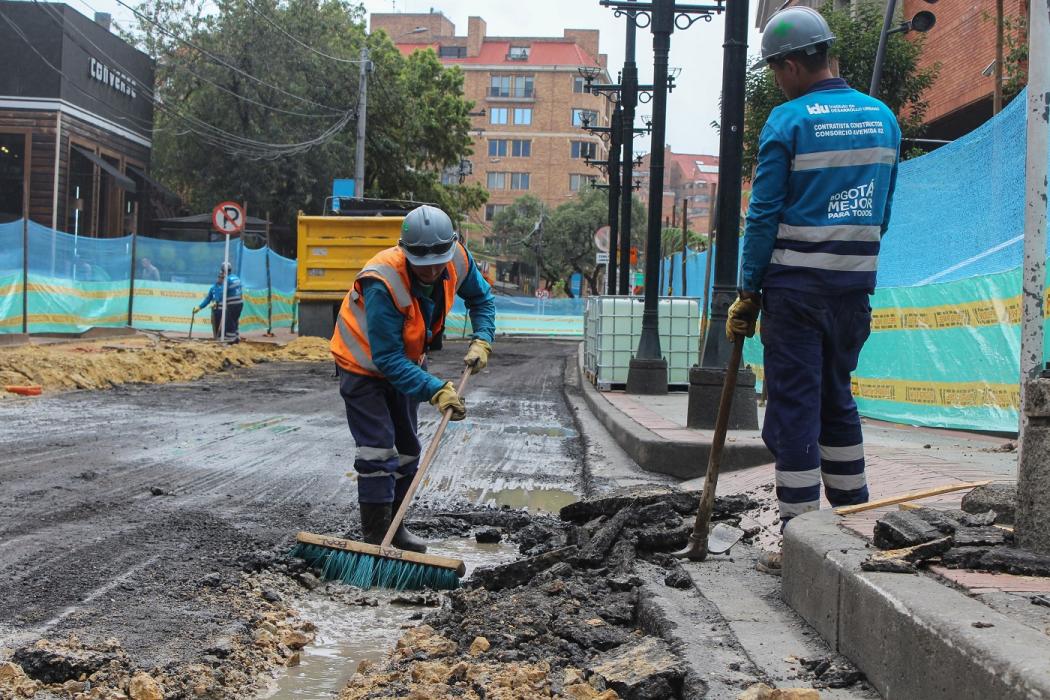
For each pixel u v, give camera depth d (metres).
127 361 15.70
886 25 14.84
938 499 4.62
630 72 21.61
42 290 19.61
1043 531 3.23
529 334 50.09
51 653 3.46
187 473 7.58
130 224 40.06
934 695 2.55
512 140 106.44
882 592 2.94
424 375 5.27
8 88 34.28
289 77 40.94
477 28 109.50
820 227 4.41
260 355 21.14
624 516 5.36
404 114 43.94
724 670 3.15
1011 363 8.10
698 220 114.31
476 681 3.32
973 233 8.75
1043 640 2.37
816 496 4.52
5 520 5.63
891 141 4.52
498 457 9.41
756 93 20.67
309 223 23.41
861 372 11.16
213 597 4.46
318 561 5.13
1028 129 3.95
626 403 13.16
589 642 3.74
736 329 4.61
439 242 5.21
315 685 3.62
